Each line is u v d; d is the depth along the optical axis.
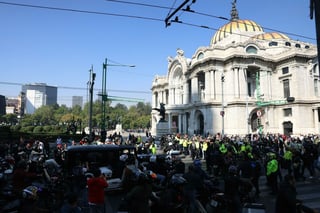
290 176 7.21
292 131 59.62
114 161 14.92
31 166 13.07
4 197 9.43
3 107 157.38
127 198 6.74
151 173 12.20
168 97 87.50
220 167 17.31
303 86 60.44
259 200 12.67
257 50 63.78
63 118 156.38
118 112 165.50
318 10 9.98
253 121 62.12
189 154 31.70
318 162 16.78
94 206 8.86
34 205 7.82
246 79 61.53
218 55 62.94
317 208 10.77
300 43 73.56
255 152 20.73
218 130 60.03
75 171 11.66
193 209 9.12
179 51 77.81
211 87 61.81
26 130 74.50
